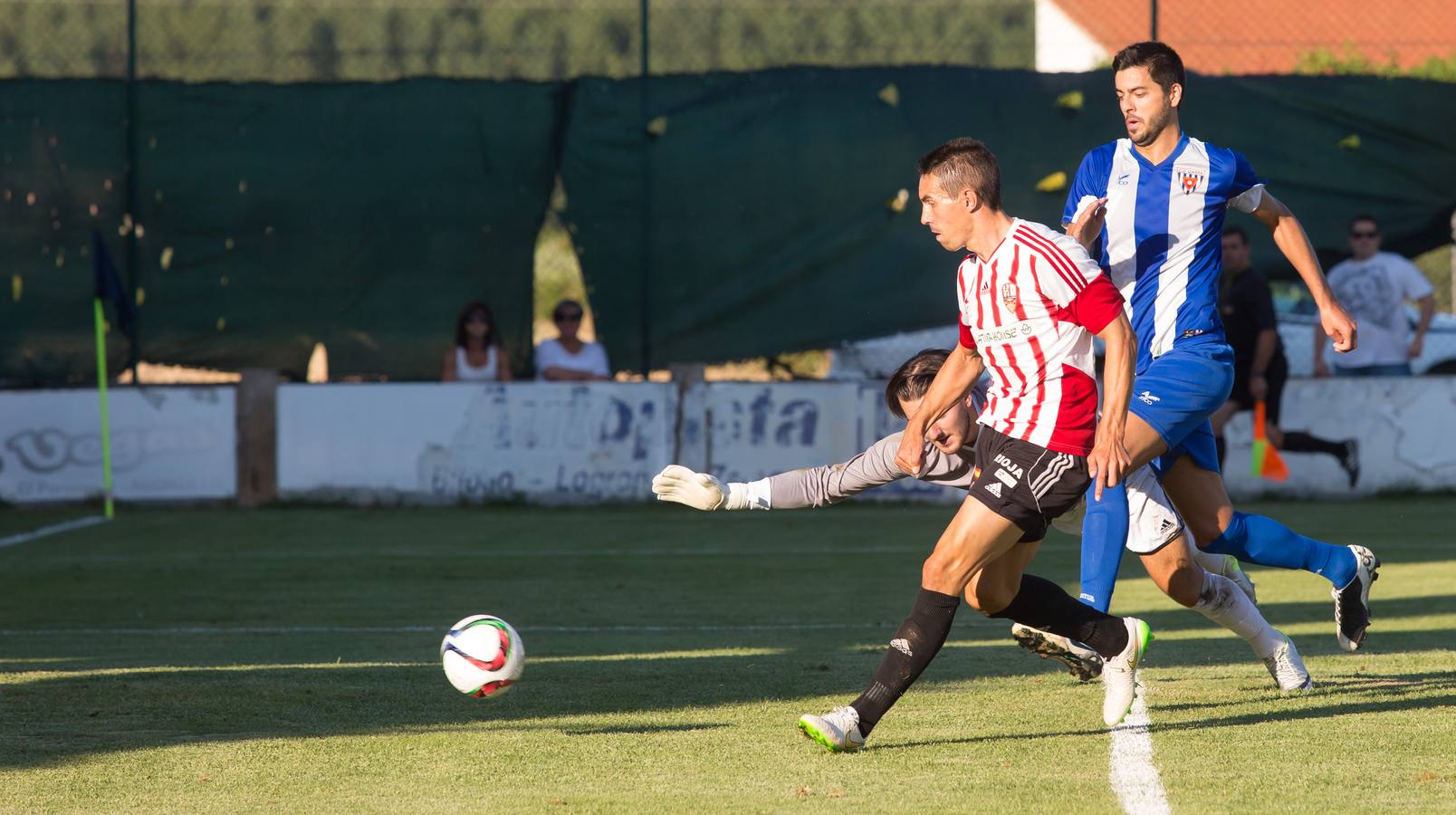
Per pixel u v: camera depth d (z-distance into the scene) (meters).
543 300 54.12
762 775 14.51
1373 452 46.91
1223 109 48.47
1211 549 18.84
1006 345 15.06
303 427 46.88
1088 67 49.72
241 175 47.59
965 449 17.16
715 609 28.67
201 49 47.94
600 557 37.16
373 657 22.98
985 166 14.98
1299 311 53.41
